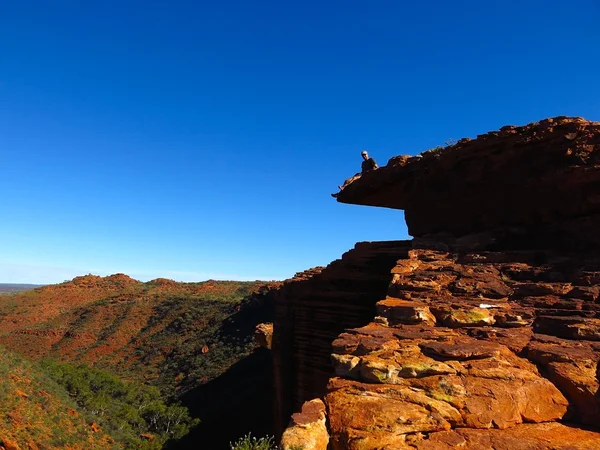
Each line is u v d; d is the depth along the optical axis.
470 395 6.55
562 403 6.54
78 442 39.84
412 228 17.31
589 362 6.99
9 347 102.88
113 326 109.25
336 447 5.93
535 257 11.95
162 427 53.66
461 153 14.95
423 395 6.64
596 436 5.85
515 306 9.71
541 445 5.56
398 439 5.79
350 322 17.38
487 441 5.69
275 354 22.02
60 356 98.25
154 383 77.12
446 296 10.66
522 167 13.45
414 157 17.47
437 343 8.05
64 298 137.75
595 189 11.77
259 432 40.19
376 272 17.39
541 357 7.43
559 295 9.72
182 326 98.69
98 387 67.31
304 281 20.77
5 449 31.64
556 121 12.66
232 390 58.44
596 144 11.90
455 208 15.47
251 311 89.94
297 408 19.59
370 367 7.35
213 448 42.53
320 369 18.36
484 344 7.96
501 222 14.09
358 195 20.80
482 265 12.09
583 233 11.88
